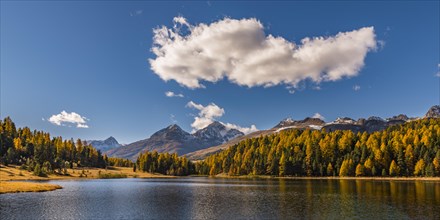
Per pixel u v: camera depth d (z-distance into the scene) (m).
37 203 76.31
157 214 64.12
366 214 62.25
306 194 99.75
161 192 111.06
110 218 59.75
